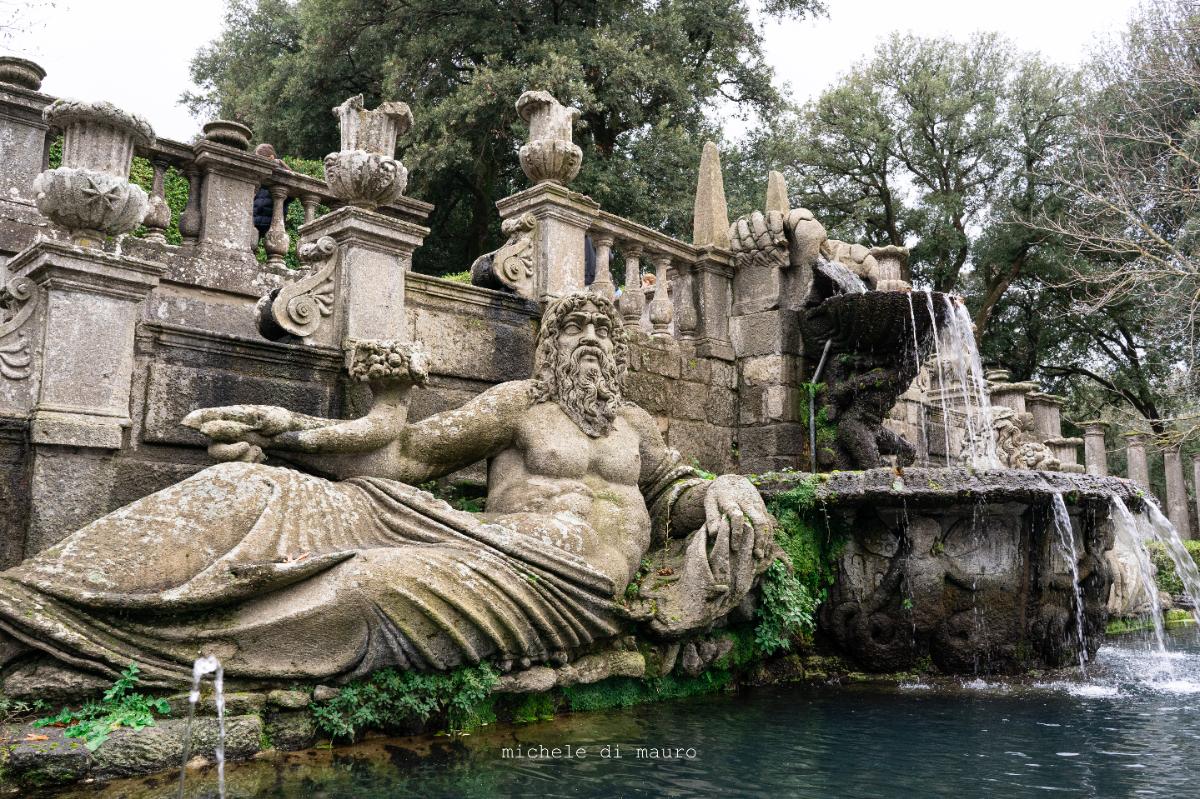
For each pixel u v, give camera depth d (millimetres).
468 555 4438
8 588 3684
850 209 26500
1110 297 14922
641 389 8086
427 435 5137
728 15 21562
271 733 3859
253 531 4098
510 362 6898
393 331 5984
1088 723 4988
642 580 5520
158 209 8039
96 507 4547
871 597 6570
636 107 18953
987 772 3936
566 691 4969
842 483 6562
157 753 3496
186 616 3861
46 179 4555
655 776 3768
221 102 24484
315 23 19594
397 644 4121
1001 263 24156
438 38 18625
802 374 8938
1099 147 16250
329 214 5980
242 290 8453
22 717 3568
